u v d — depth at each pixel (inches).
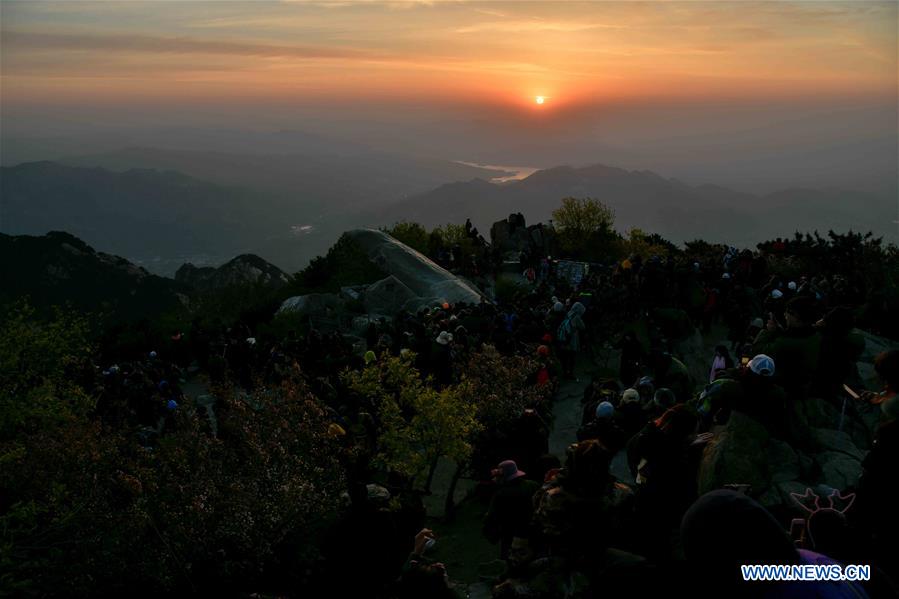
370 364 632.4
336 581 340.2
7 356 552.4
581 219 1654.8
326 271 1400.1
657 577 87.8
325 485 443.2
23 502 397.7
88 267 5974.4
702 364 794.8
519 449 458.9
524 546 218.8
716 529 81.0
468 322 855.7
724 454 313.9
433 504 518.0
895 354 213.8
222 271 5231.3
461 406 515.8
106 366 953.5
